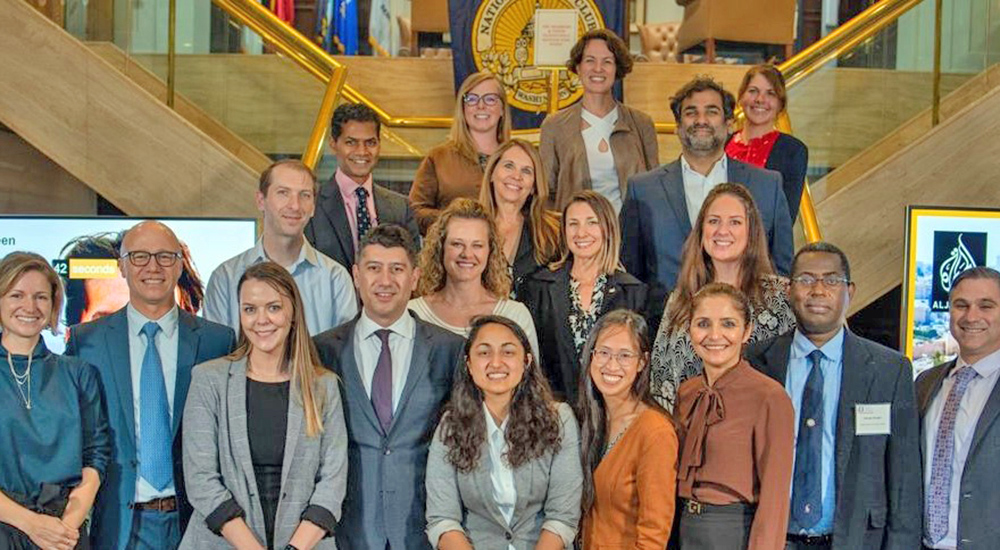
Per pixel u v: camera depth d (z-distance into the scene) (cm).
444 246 462
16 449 410
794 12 789
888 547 421
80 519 412
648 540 395
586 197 471
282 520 403
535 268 494
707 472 400
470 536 414
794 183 578
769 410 397
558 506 413
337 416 416
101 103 657
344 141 533
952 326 436
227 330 455
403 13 920
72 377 425
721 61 792
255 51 656
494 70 717
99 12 659
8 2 656
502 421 418
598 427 418
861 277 671
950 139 677
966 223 591
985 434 420
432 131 679
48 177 738
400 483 421
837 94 669
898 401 422
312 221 530
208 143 656
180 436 440
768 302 451
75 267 592
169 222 592
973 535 417
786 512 395
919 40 681
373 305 427
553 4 715
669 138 667
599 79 567
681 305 452
